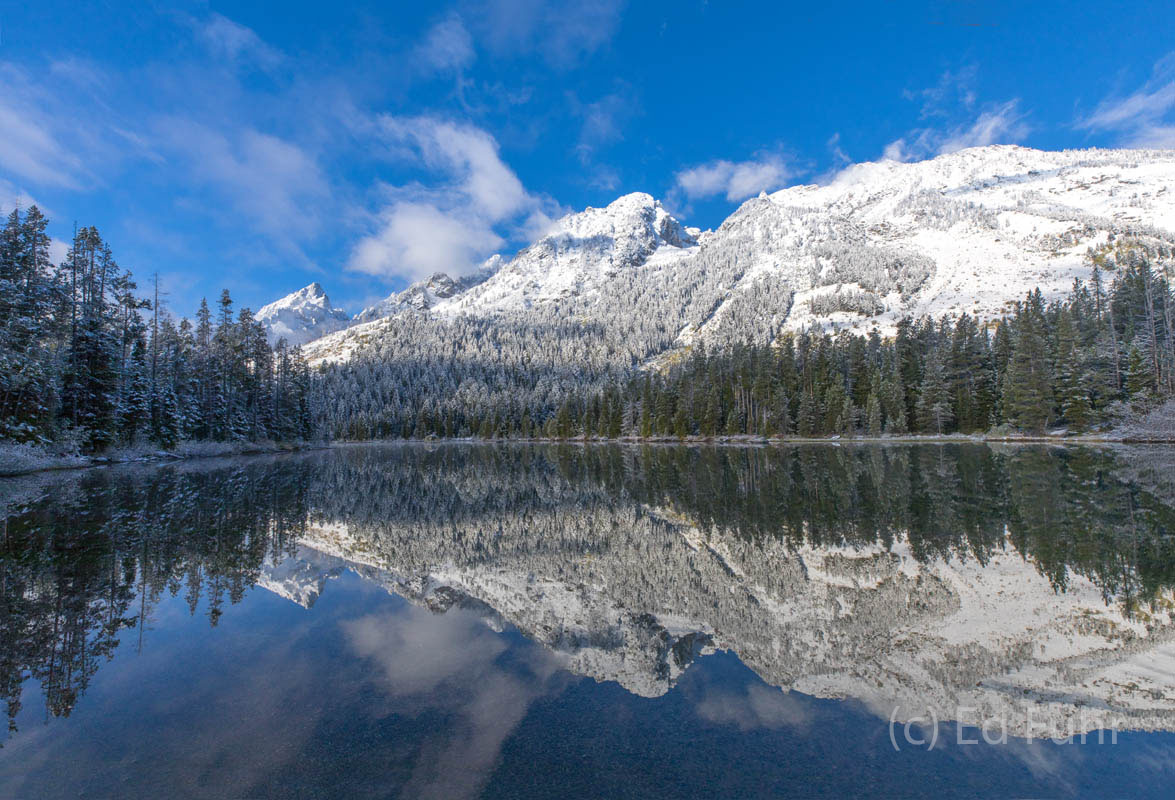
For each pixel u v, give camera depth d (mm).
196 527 12945
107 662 5430
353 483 25281
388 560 10109
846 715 4227
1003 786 3271
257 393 57031
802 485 19703
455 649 5789
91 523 13109
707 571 8812
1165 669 4844
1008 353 57375
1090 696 4402
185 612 7016
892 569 8414
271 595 7840
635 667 5254
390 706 4473
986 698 4445
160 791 3316
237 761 3670
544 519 14656
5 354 26312
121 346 37344
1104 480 17953
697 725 4117
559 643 5957
